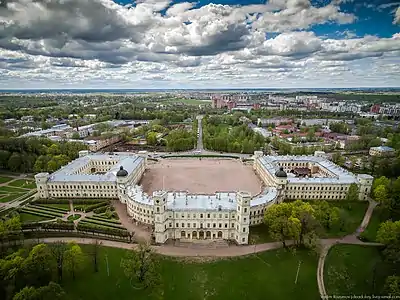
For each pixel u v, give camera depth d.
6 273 131.12
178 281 145.62
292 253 168.38
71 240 180.62
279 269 155.38
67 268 143.62
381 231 165.38
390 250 155.00
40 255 138.88
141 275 143.12
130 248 173.12
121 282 144.25
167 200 197.38
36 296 116.56
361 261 161.88
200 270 153.88
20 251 148.38
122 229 194.50
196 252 170.25
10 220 177.75
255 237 186.50
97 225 199.25
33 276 136.00
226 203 193.25
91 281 144.62
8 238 175.00
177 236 186.38
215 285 143.12
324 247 174.25
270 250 172.12
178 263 159.50
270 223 182.38
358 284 144.75
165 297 135.50
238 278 148.12
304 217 173.00
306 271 153.75
